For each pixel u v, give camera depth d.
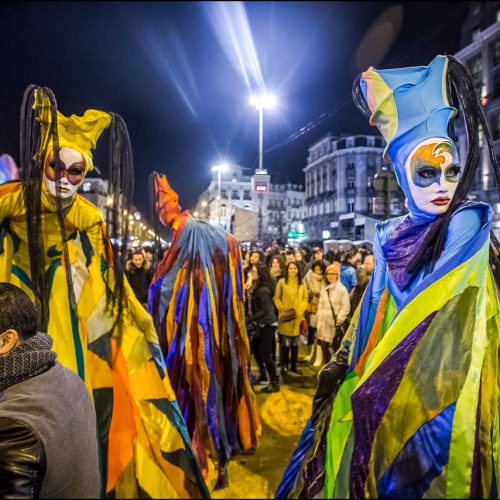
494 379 1.43
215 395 3.00
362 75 1.95
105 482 1.93
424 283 1.55
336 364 1.86
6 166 2.67
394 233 1.92
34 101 2.02
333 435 1.55
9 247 2.12
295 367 5.52
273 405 4.44
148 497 1.95
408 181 1.79
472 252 1.53
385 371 1.46
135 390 2.14
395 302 1.81
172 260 3.22
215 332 3.11
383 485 1.30
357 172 52.78
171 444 2.11
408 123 1.80
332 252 9.76
